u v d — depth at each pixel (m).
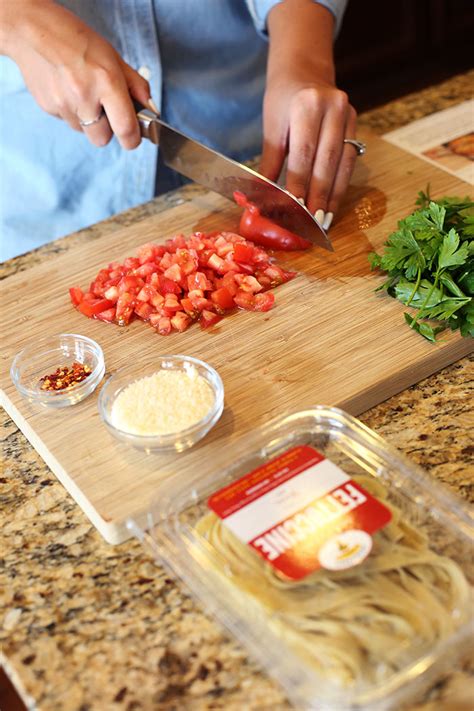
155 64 2.05
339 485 1.17
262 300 1.56
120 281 1.61
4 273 1.77
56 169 2.20
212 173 1.77
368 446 1.22
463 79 2.33
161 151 2.00
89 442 1.33
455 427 1.33
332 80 1.88
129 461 1.29
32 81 1.80
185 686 1.01
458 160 1.94
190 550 1.11
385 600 1.03
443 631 0.99
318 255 1.69
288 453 1.23
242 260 1.64
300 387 1.39
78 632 1.09
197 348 1.50
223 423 1.34
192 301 1.55
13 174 2.24
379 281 1.60
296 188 1.75
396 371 1.39
